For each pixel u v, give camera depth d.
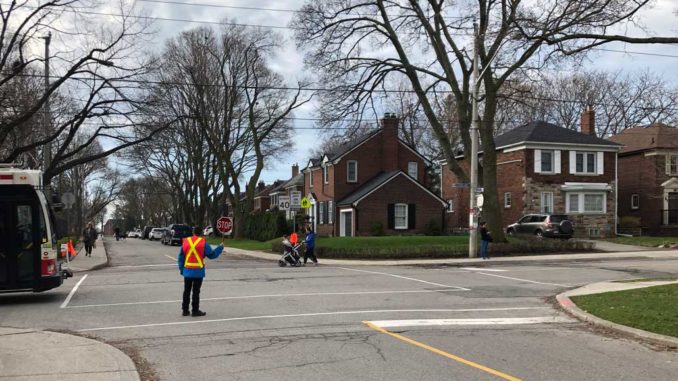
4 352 8.32
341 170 46.25
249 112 53.22
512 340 9.26
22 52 27.03
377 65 30.33
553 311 12.26
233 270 22.44
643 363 7.82
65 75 26.67
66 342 9.03
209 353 8.40
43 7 25.12
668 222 43.66
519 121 55.06
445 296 14.52
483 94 32.00
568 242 31.12
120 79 28.23
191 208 69.38
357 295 14.63
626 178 47.16
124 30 27.78
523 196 41.75
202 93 50.28
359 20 30.38
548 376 7.11
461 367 7.52
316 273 20.97
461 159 50.31
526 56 28.56
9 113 32.41
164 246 54.75
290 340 9.23
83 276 21.00
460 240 32.66
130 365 7.54
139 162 64.50
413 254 28.64
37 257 14.20
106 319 11.42
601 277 19.08
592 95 57.88
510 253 29.88
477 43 27.38
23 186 14.25
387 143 47.03
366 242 31.67
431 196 44.00
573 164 42.69
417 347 8.70
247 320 11.06
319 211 49.94
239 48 50.41
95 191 103.00
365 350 8.50
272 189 82.38
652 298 12.49
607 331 10.05
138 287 16.92
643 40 13.93
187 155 66.31
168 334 9.83
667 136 45.16
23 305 13.50
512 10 25.05
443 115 52.44
